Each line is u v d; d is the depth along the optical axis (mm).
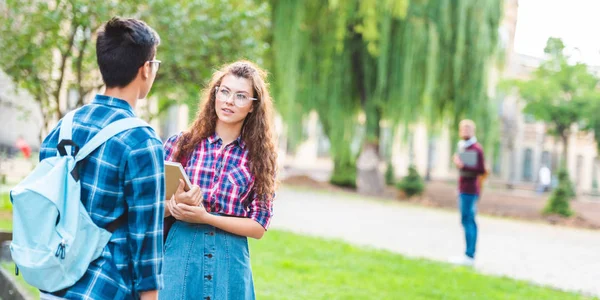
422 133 45906
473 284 8445
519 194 34312
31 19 9922
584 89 27875
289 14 22688
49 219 2328
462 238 14008
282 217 15305
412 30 23031
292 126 23297
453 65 23594
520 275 10047
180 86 10672
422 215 19016
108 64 2555
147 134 2506
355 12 23500
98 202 2432
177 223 3336
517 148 49312
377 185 26328
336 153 25047
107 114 2521
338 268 8859
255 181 3387
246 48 10859
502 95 27688
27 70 10273
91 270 2400
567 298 8242
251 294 3434
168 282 3250
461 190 10219
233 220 3295
